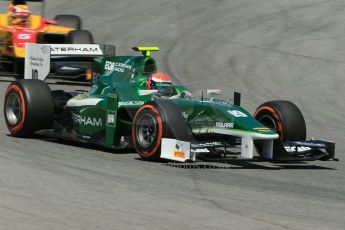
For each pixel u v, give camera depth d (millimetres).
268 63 63562
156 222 22391
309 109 51094
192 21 79312
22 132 37344
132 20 81562
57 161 31625
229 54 66812
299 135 33969
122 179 28469
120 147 34156
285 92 55469
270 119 34531
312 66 62406
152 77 35219
